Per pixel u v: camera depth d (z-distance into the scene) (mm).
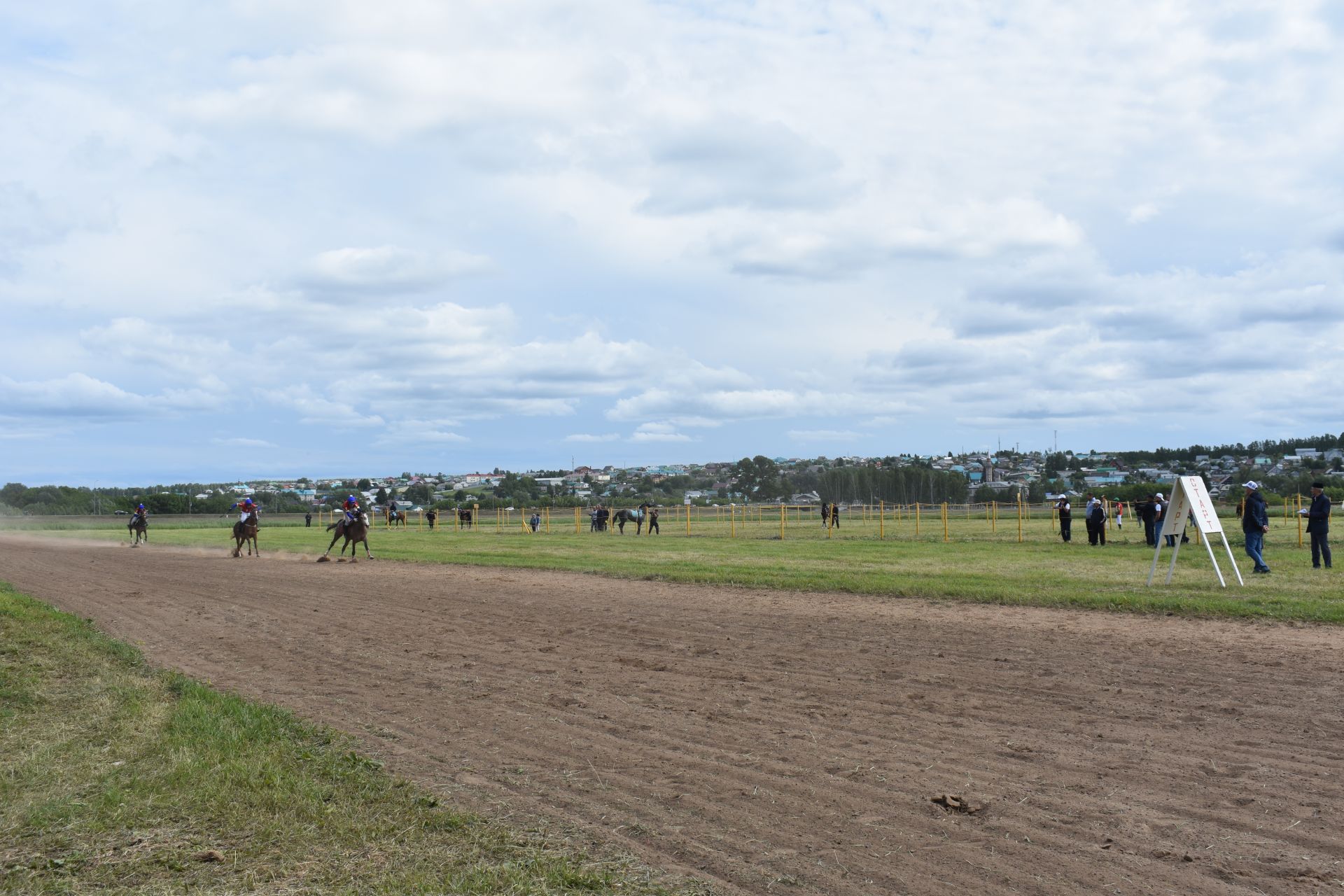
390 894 5062
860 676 10773
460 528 61812
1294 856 5484
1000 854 5582
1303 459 141625
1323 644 12156
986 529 45500
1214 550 27031
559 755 7742
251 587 21672
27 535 58500
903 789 6789
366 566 27641
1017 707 9172
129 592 20875
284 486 187875
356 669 11586
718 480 159375
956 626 14188
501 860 5527
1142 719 8617
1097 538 31172
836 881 5242
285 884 5258
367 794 6684
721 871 5379
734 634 13953
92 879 5375
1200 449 161625
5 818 6375
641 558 28125
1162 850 5594
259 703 9570
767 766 7375
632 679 10820
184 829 6117
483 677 11039
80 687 10383
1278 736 7965
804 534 44281
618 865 5457
